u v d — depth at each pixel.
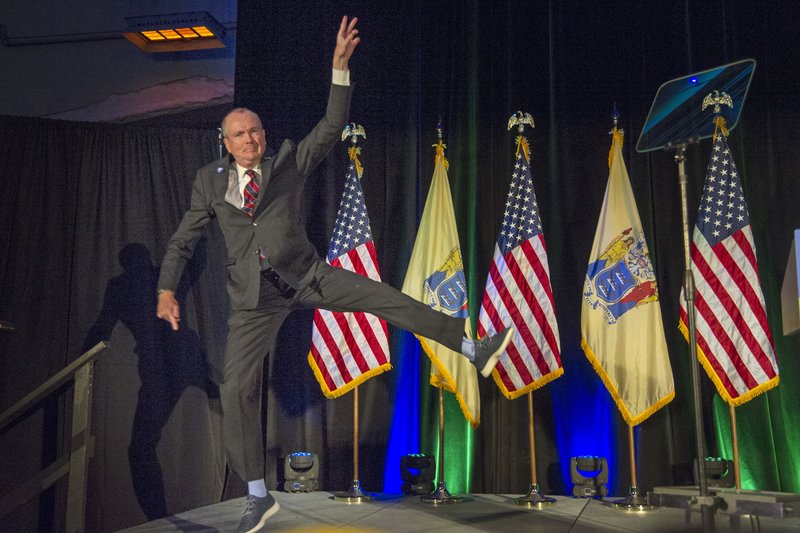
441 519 3.91
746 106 5.06
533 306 4.71
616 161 4.84
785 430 4.73
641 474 4.88
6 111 6.19
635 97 5.24
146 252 4.59
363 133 5.11
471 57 5.48
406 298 3.16
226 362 3.26
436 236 4.96
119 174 4.63
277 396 5.29
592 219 5.18
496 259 4.86
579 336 5.10
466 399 4.79
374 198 5.46
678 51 5.23
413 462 4.83
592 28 5.37
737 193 4.58
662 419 4.89
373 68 5.59
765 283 4.88
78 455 3.40
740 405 4.78
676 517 3.94
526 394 5.10
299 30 5.67
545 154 5.31
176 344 4.61
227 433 3.20
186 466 4.54
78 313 4.40
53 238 4.42
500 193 5.33
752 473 4.75
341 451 5.24
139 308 4.53
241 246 3.20
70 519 3.34
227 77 6.02
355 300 3.18
